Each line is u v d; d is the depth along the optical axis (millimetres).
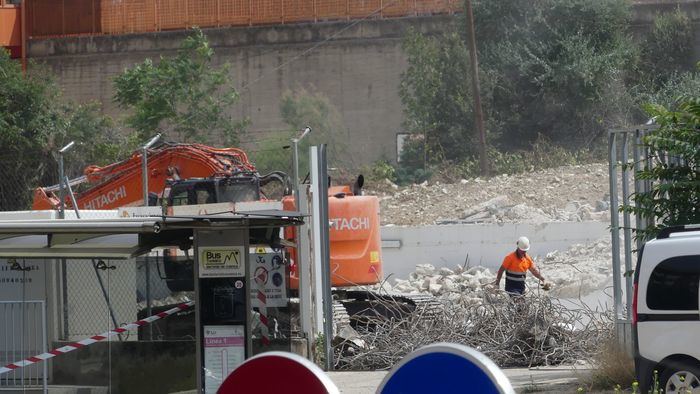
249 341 19375
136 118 63250
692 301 18922
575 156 63312
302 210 27844
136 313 26062
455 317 29047
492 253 43812
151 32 72250
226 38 70875
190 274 26328
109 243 19156
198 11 74000
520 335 27672
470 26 62656
